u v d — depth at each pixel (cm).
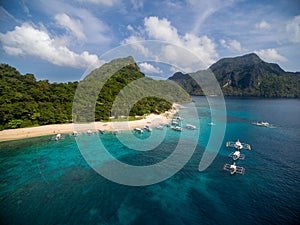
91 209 2005
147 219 1889
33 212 1939
